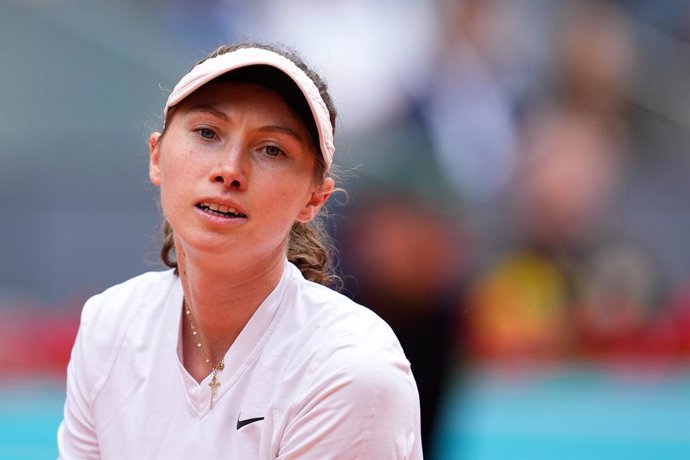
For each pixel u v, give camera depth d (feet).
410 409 31.81
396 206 64.80
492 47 105.29
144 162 106.93
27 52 109.91
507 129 104.42
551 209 106.93
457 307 65.77
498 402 96.89
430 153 70.95
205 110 30.37
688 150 127.95
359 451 30.91
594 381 102.32
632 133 127.95
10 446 81.51
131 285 35.45
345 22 109.19
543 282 105.19
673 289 114.11
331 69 97.71
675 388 101.60
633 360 105.29
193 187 30.40
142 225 105.60
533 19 128.26
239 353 32.42
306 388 31.30
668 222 121.08
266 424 31.71
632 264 108.47
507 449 83.61
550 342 104.78
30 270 105.40
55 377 99.35
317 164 31.58
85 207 106.11
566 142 114.11
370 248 63.93
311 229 37.73
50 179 106.93
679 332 107.45
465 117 92.12
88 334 34.71
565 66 126.00
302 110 30.63
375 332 32.04
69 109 109.09
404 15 108.37
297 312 32.81
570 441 85.66
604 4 132.46
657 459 81.30
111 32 111.55
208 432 32.14
